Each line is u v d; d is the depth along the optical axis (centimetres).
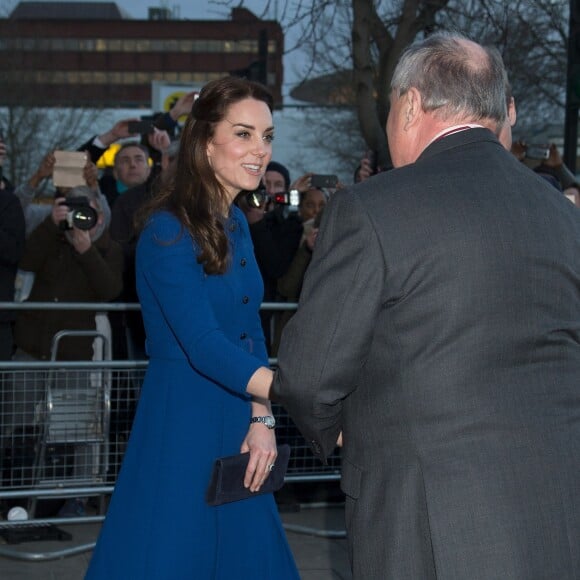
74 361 527
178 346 306
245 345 312
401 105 245
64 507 571
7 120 3622
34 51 3938
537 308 226
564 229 233
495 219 226
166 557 298
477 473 219
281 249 600
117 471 537
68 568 489
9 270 555
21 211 547
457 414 221
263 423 312
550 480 221
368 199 228
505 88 245
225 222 313
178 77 9975
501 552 216
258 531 313
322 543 537
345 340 224
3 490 524
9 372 520
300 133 2294
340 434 252
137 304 540
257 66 1101
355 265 224
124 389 533
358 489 233
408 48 248
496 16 965
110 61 9944
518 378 224
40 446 525
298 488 604
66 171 578
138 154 686
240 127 307
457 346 222
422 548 223
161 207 307
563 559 220
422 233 224
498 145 240
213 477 299
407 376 224
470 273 222
